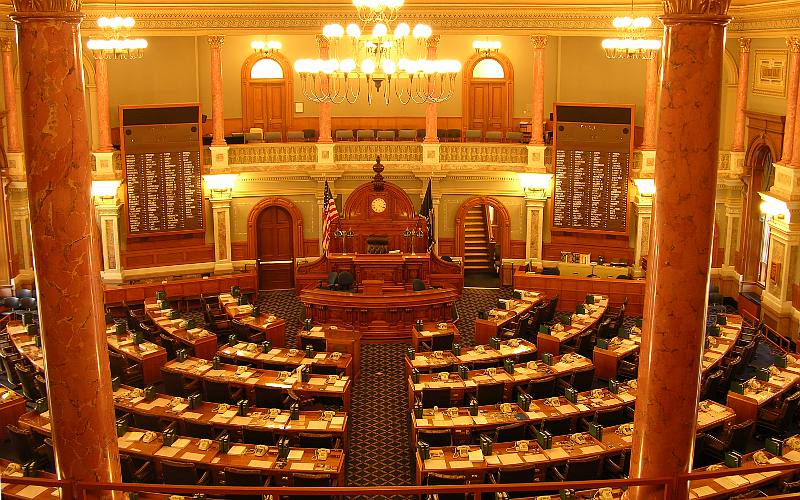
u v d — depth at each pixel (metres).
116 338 18.53
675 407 6.92
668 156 6.64
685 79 6.48
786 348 20.53
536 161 25.09
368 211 24.38
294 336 21.34
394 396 17.52
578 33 24.12
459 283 23.69
